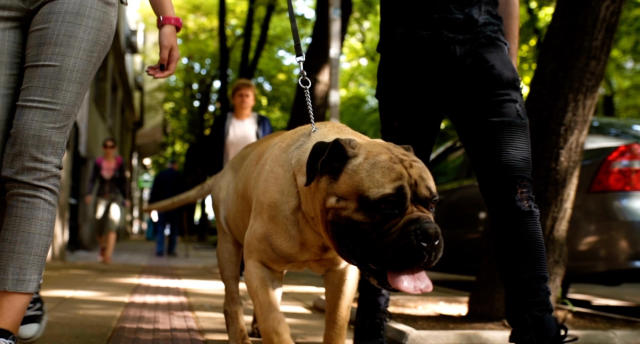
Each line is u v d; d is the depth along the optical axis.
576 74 4.28
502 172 2.73
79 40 2.38
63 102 2.37
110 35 2.51
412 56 2.97
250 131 5.95
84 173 16.23
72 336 3.62
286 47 21.80
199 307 5.13
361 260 2.39
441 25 2.88
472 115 2.83
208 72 23.20
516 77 2.82
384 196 2.29
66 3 2.38
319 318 4.72
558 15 4.36
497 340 3.79
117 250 16.33
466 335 3.75
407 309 5.05
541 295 2.60
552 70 4.35
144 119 35.34
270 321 2.60
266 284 2.67
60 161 2.41
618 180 5.41
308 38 18.00
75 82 2.39
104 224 10.95
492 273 4.52
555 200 4.41
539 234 2.68
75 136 14.80
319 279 8.14
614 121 6.10
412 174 2.36
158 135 34.03
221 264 3.55
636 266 5.30
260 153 3.17
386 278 2.35
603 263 5.39
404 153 2.48
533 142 4.43
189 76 24.08
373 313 3.08
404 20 3.02
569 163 4.39
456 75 2.85
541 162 4.40
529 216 2.67
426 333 3.71
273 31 20.98
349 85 19.95
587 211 5.48
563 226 4.48
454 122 2.99
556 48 4.34
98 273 8.17
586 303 6.65
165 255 14.17
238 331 3.47
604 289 7.98
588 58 4.26
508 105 2.78
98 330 3.85
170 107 30.12
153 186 14.15
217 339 3.73
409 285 2.25
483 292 4.56
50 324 4.00
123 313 4.62
